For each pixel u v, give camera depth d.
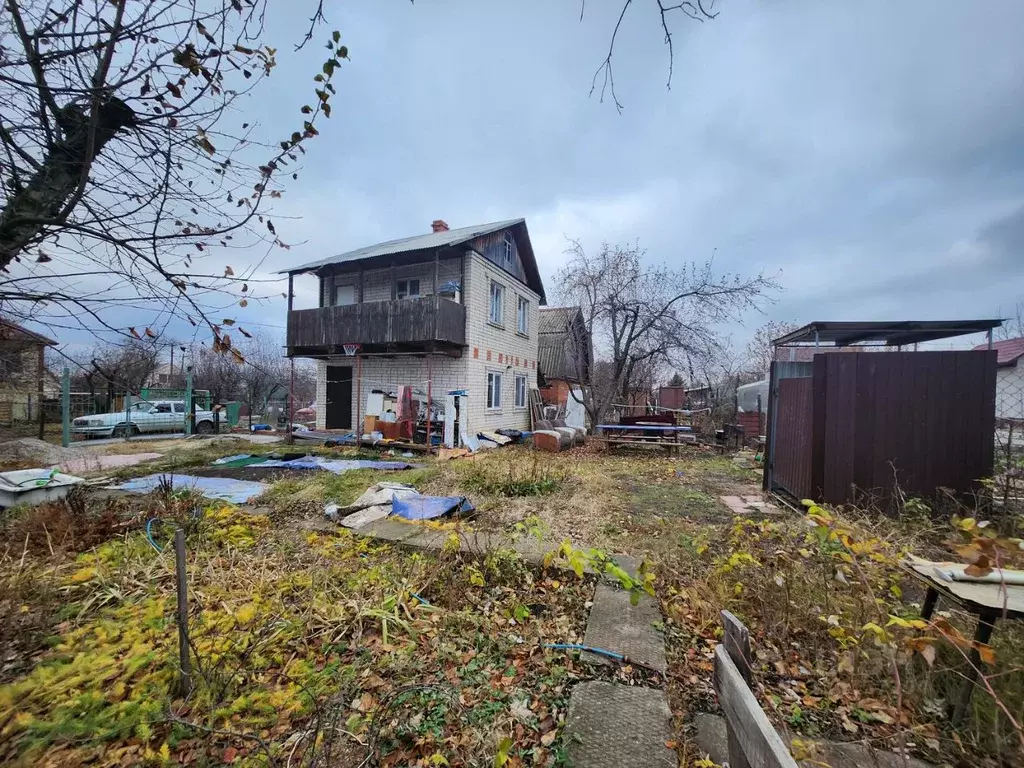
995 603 1.70
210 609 2.74
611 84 2.38
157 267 2.06
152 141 2.01
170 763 1.65
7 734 1.69
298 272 12.29
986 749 1.70
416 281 12.88
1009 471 4.48
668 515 5.34
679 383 19.81
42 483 4.76
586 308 13.24
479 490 6.45
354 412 13.28
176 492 5.43
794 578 2.79
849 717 1.97
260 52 2.00
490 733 1.84
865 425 4.88
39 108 1.79
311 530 4.54
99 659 2.12
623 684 2.21
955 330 5.60
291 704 1.95
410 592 3.03
